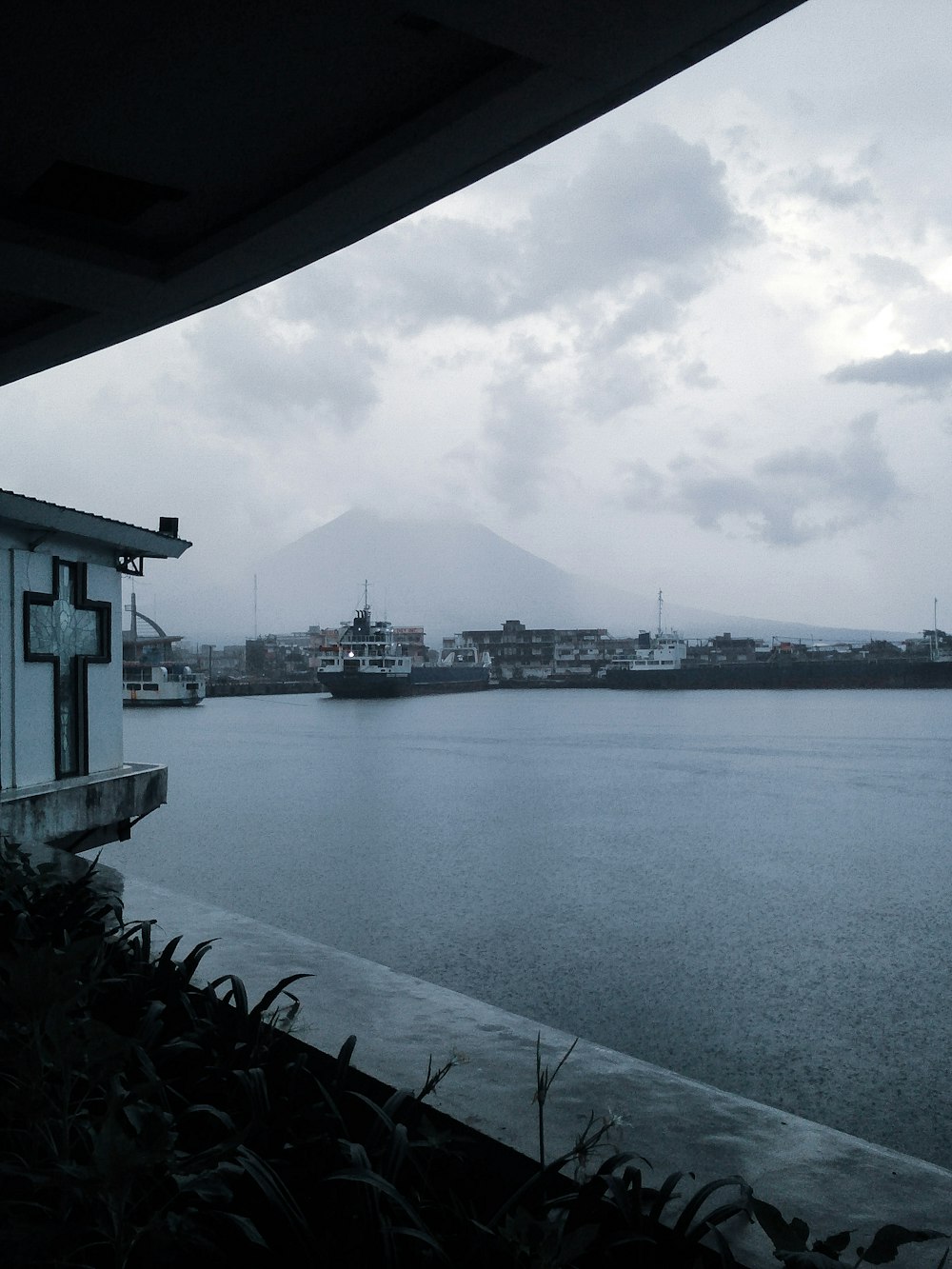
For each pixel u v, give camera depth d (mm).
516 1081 2609
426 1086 2170
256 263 5531
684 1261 1682
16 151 4676
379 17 3719
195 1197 1746
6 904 3641
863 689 198875
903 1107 9469
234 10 3648
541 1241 1445
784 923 18953
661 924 18906
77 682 10227
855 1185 2068
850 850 28625
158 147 4641
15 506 8672
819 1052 11328
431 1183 2039
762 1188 2047
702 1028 12359
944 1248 1825
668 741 76375
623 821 35188
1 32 3771
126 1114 1593
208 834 32125
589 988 14414
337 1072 2285
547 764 58094
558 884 23281
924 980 14641
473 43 3854
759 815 36750
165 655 160875
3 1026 1843
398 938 17938
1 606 9109
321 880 23953
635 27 3484
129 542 10289
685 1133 2311
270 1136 1962
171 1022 2658
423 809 38531
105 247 5523
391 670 172125
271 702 159750
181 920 4359
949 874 24625
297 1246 1695
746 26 3510
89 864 5207
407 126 4375
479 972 15461
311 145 4625
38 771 9609
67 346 6812
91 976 2445
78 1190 1466
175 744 75625
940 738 77375
